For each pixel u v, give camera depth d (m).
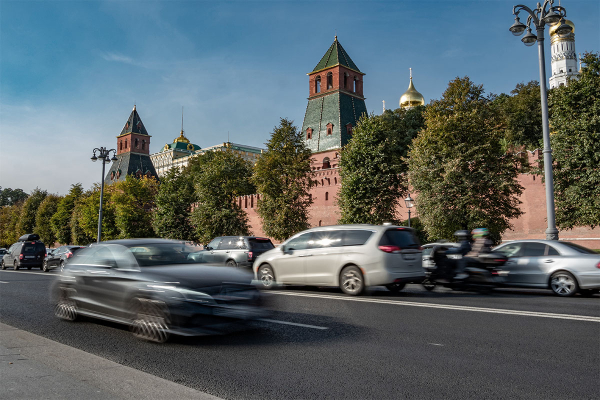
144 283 6.64
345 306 9.52
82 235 68.00
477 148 26.12
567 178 24.17
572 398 4.11
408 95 80.12
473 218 26.08
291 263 12.41
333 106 68.44
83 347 6.29
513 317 8.05
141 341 6.58
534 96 57.00
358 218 32.22
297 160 37.25
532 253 12.50
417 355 5.59
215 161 47.38
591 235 32.81
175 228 49.62
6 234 93.88
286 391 4.38
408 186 30.23
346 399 4.14
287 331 7.07
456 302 10.16
